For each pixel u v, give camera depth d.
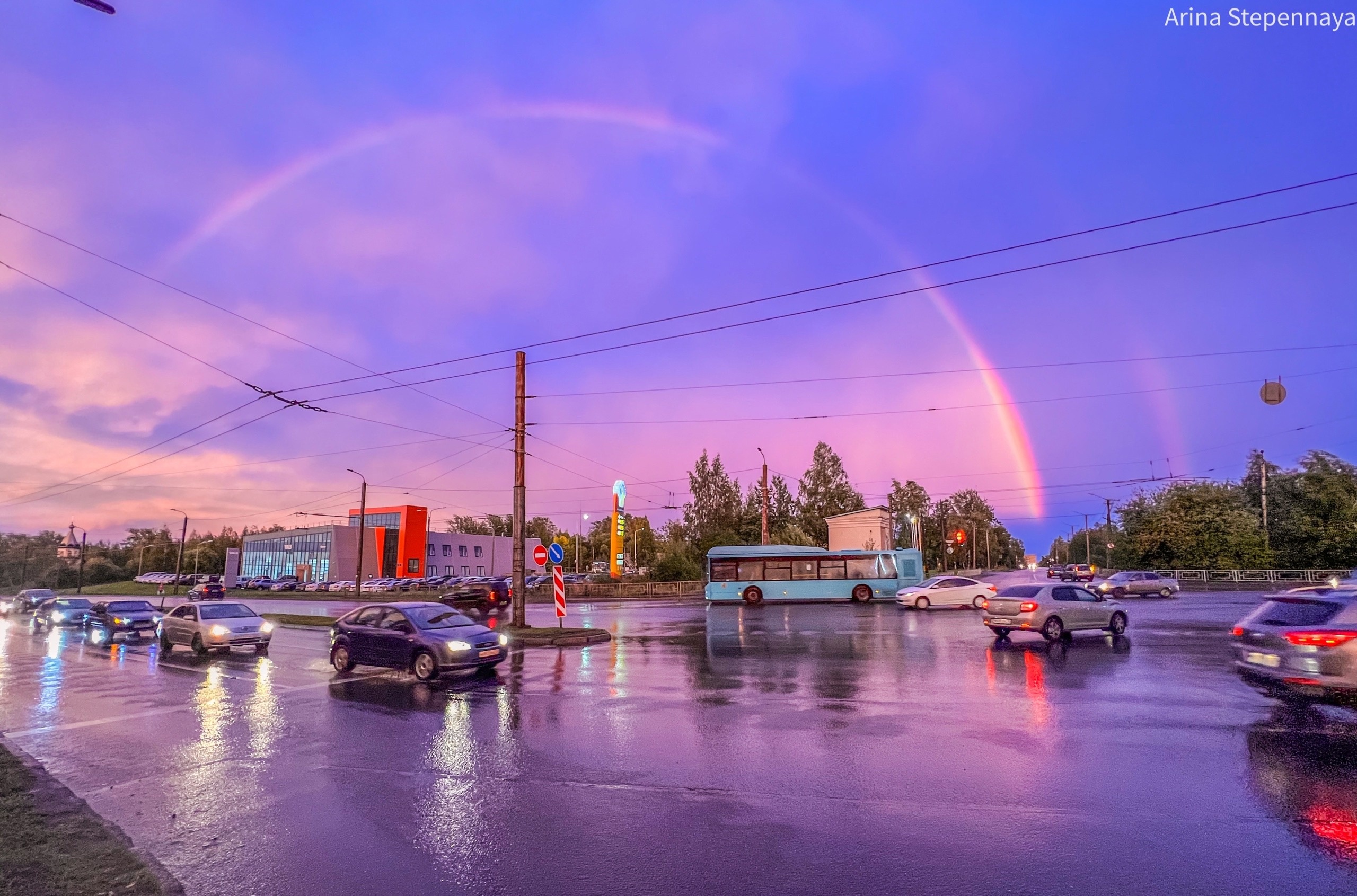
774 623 25.09
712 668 14.15
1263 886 4.46
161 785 7.08
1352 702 9.66
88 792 6.88
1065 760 7.20
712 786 6.61
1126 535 65.88
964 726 8.73
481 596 40.72
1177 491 54.94
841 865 4.86
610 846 5.28
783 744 8.01
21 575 95.75
